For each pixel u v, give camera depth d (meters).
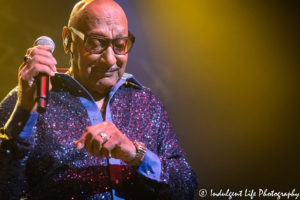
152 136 1.51
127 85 1.59
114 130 1.19
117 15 1.36
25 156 1.20
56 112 1.34
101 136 1.13
